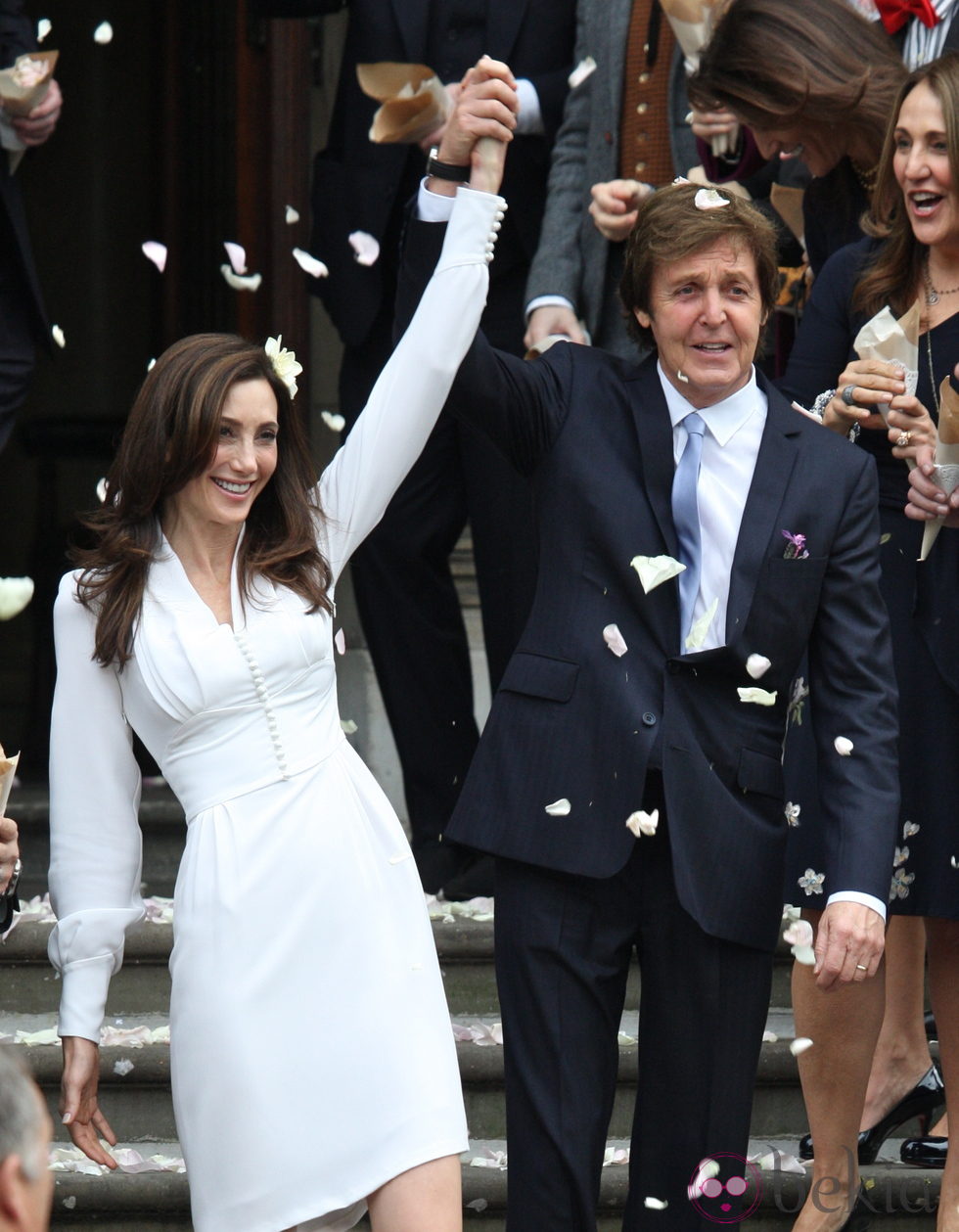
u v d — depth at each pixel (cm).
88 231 3400
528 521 1891
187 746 1129
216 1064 1081
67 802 1144
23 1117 632
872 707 1196
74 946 1130
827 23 1449
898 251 1398
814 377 1467
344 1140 1070
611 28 1809
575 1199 1157
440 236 1223
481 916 1795
